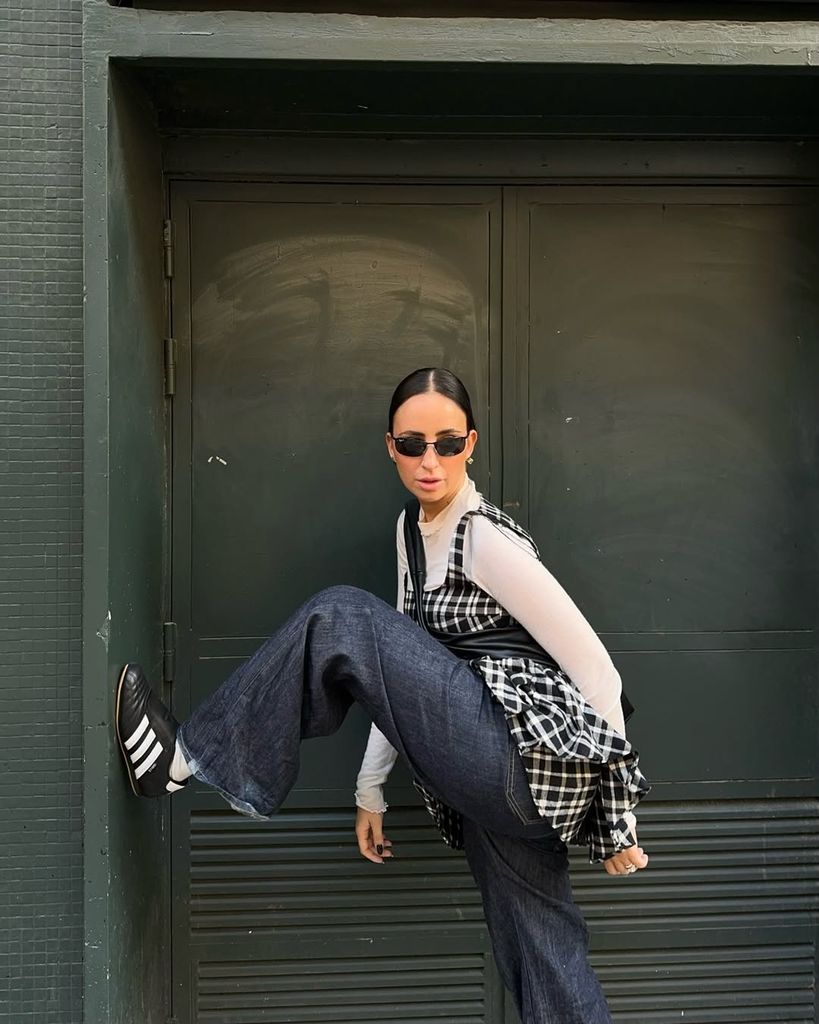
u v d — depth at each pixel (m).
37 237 1.98
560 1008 1.79
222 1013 2.26
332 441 2.28
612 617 2.31
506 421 2.29
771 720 2.32
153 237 2.14
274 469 2.28
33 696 2.00
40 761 2.00
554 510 2.30
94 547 1.77
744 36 1.81
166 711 1.85
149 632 2.13
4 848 1.99
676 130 2.28
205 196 2.25
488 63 1.78
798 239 2.33
